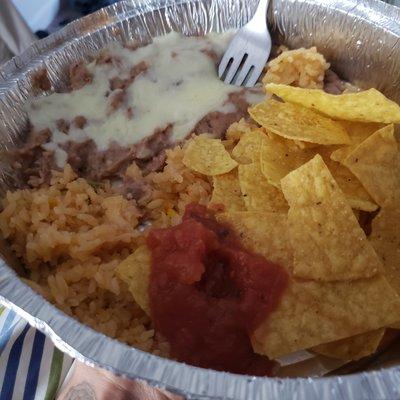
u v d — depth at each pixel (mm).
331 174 188
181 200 209
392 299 161
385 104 191
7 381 172
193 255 169
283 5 242
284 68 237
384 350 174
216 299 171
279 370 170
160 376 131
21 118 222
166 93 229
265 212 185
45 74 232
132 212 200
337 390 126
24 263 198
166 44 247
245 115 227
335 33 236
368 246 168
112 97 225
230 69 241
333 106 198
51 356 176
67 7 325
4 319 180
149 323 182
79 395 168
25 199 202
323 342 157
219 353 166
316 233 172
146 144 216
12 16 284
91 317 181
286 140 206
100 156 216
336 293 165
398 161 190
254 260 171
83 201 204
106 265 186
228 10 252
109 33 246
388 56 224
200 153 208
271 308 166
